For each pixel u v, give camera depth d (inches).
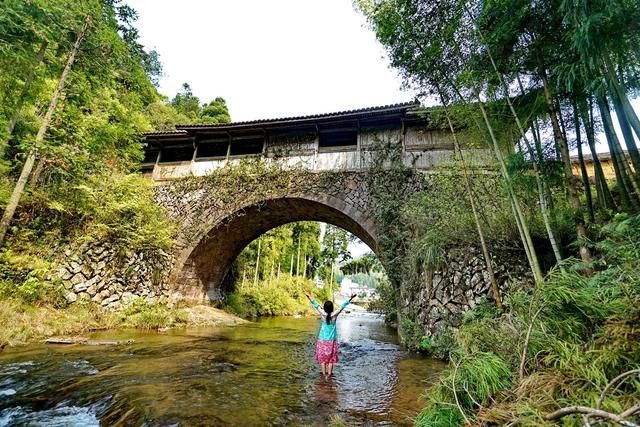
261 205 456.1
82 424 115.8
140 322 364.2
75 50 296.0
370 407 129.2
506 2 159.8
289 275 995.3
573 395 72.4
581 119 207.0
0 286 277.3
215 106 1035.3
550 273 107.8
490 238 251.1
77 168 354.6
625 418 54.5
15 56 246.8
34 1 239.5
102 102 386.9
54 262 331.0
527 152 218.1
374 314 837.2
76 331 296.4
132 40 362.6
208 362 206.8
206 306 537.3
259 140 503.2
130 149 437.7
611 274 107.6
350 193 413.4
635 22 113.3
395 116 413.7
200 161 501.0
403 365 208.4
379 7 213.5
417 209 310.8
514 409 77.8
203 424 108.7
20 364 184.2
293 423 111.3
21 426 113.9
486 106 217.8
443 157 397.1
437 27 203.3
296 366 204.2
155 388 147.4
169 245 456.1
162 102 856.9
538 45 168.6
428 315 265.6
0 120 280.2
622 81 137.6
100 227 374.6
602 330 84.5
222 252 547.5
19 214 342.0
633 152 157.9
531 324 96.5
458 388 97.8
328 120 434.3
